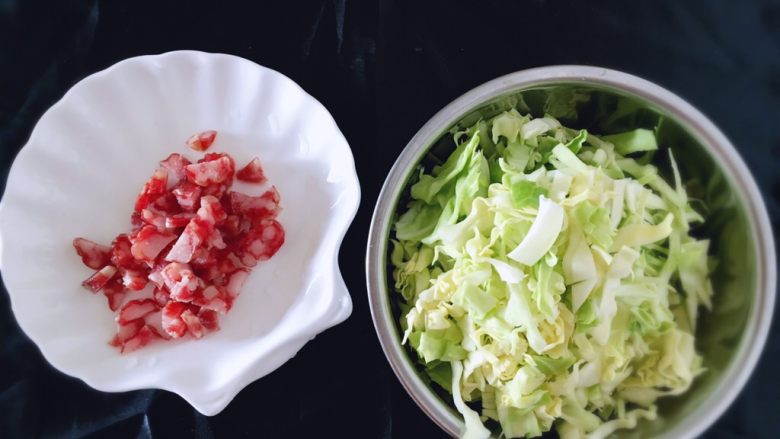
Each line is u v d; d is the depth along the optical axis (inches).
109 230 13.7
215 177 13.2
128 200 13.8
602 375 12.0
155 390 13.2
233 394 12.2
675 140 12.0
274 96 13.6
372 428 13.0
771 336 13.1
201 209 12.9
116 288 13.5
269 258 13.6
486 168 12.2
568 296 11.7
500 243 11.6
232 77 13.6
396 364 11.2
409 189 12.5
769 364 13.0
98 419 13.1
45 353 12.7
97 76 13.3
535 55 13.4
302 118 13.6
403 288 12.6
